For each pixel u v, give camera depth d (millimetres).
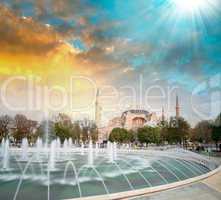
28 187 9484
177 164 17203
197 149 41062
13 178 11289
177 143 51844
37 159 21391
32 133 45906
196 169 15273
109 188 9492
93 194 8625
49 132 46906
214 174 12836
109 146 28562
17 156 24438
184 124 50000
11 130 44719
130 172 13305
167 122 51594
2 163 17656
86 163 17812
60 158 22719
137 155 26172
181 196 8406
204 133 46250
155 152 27484
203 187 9773
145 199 8008
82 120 50750
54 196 8336
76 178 11320
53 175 12078
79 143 50344
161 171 13750
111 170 13969
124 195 8117
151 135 52688
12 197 8195
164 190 9219
